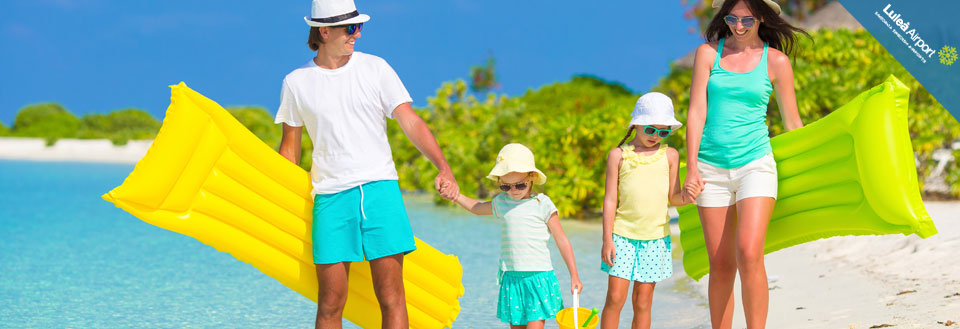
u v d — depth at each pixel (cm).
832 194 437
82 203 1775
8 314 670
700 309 648
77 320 652
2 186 2322
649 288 455
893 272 661
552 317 461
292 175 417
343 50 397
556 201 1329
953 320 485
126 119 6272
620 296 452
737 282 694
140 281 829
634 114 457
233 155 411
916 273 643
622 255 451
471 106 2186
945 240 736
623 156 455
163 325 634
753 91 430
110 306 705
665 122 445
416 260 458
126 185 392
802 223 452
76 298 739
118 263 951
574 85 4234
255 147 412
